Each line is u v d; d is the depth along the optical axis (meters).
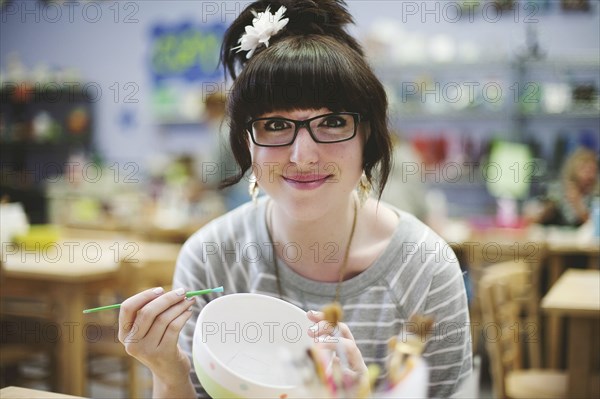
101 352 2.91
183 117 6.66
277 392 0.77
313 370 0.75
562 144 5.42
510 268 3.31
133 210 5.20
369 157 1.09
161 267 2.65
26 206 3.67
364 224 1.17
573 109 5.34
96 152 6.99
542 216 4.38
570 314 2.12
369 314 1.15
